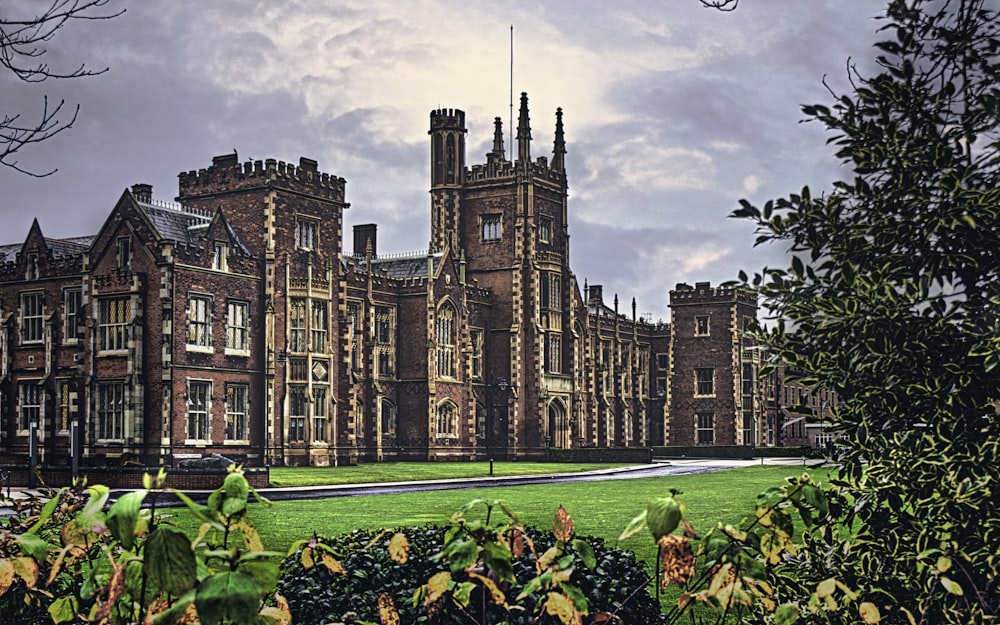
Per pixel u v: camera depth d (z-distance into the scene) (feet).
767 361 31.07
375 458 247.70
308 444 217.36
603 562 29.81
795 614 21.25
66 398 204.64
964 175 27.99
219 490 18.85
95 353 196.54
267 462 201.57
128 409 190.29
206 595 15.57
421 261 282.56
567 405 298.35
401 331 263.08
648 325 377.30
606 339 350.43
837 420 28.84
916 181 29.07
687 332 366.43
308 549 23.40
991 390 27.17
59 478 145.79
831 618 27.22
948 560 23.24
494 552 19.98
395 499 124.98
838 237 30.32
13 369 213.05
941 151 28.22
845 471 28.99
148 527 18.60
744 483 164.35
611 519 92.53
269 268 213.05
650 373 376.48
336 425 226.99
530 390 284.82
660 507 18.65
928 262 28.84
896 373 28.22
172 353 190.90
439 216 292.81
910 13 29.76
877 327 28.02
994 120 28.86
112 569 19.63
